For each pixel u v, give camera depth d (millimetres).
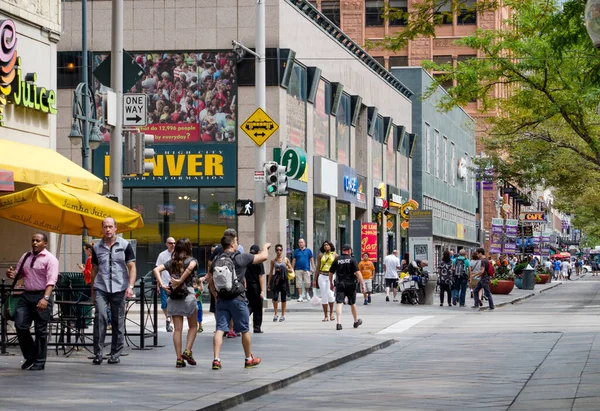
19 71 23047
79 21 43719
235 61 43344
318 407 13805
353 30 97250
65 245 41906
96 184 22719
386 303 44812
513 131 49906
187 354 17578
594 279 115062
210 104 43469
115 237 17984
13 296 18344
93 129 31938
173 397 13719
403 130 69500
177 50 43531
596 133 45438
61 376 16078
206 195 43500
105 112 23766
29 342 16922
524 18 39094
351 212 56031
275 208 43031
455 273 42062
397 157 68875
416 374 17781
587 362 18609
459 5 16719
